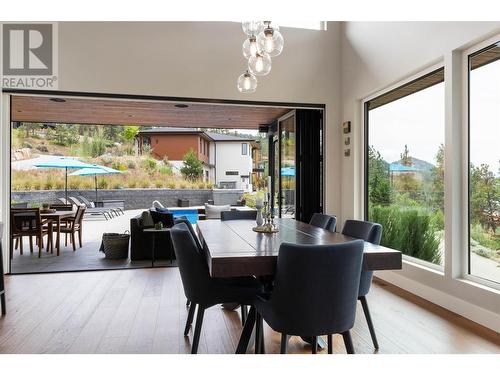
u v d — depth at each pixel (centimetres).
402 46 386
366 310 244
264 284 241
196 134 1867
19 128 1498
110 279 421
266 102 508
